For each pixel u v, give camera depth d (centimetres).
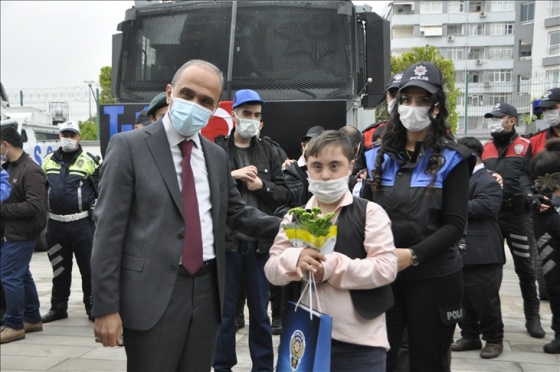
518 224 539
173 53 629
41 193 509
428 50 2841
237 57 607
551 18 3481
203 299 261
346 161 260
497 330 476
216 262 266
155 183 250
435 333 279
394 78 420
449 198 273
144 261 246
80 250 570
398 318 287
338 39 602
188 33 625
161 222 248
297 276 252
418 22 6131
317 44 604
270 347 397
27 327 536
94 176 573
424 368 281
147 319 244
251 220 294
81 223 565
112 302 241
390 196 280
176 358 254
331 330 238
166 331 248
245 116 414
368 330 255
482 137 1131
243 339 516
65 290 588
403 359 318
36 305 540
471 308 494
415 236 271
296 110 572
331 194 260
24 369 436
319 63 602
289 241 266
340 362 255
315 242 249
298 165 489
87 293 581
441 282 278
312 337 239
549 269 475
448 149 276
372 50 621
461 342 495
